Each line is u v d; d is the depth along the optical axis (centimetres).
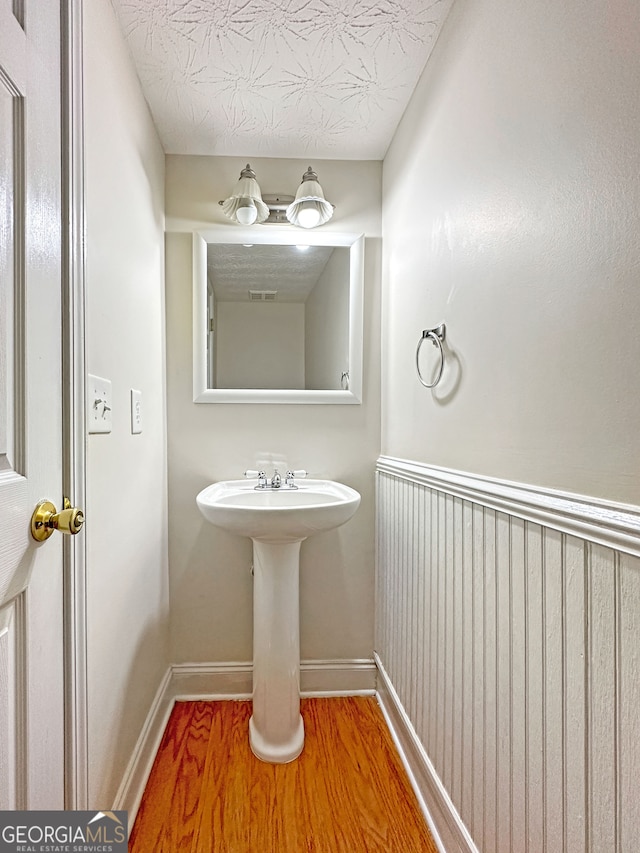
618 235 56
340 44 118
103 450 98
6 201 59
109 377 102
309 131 154
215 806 117
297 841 107
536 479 73
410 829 111
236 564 167
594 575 60
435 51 117
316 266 171
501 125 84
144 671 129
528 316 76
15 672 63
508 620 79
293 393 168
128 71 118
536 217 73
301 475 169
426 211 124
